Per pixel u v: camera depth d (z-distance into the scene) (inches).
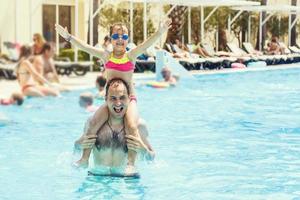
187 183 306.7
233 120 526.3
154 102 647.1
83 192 288.5
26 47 705.6
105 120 326.6
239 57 1167.0
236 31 1478.8
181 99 676.1
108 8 1189.1
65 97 660.7
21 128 475.2
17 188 296.2
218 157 370.6
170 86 800.3
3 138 433.1
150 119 528.1
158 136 443.8
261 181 311.6
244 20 1488.7
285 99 685.9
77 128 476.4
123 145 324.2
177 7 1299.2
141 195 283.9
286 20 1622.8
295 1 1638.8
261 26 1453.0
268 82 892.0
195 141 424.8
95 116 327.3
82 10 1157.7
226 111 583.8
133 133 323.9
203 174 326.0
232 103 646.5
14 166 343.3
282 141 427.2
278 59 1256.8
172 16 1300.4
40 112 558.3
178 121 518.3
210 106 620.4
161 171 332.2
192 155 376.2
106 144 323.3
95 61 1006.4
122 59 331.9
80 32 1159.6
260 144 414.9
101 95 628.1
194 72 995.9
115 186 299.7
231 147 403.5
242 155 377.1
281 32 1611.7
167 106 616.1
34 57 709.3
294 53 1403.8
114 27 334.0
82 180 310.5
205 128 482.3
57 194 285.3
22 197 280.2
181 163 352.5
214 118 536.7
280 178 318.0
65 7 1141.1
